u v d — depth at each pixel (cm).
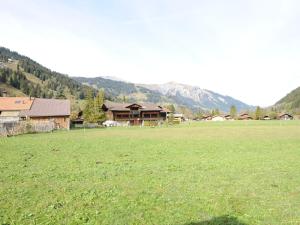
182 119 17975
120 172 1803
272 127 7725
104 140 4041
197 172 1819
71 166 1992
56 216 1048
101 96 10344
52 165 2025
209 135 4969
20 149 2950
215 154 2623
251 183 1546
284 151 2831
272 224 997
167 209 1132
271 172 1830
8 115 8594
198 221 1017
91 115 9969
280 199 1273
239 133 5444
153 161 2231
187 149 2984
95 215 1062
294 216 1071
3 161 2184
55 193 1330
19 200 1226
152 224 989
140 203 1202
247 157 2442
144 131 6344
